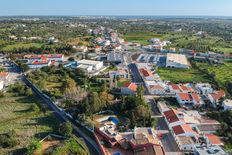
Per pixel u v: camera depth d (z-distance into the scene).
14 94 173.62
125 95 168.38
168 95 173.62
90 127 126.50
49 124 132.75
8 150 109.50
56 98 164.88
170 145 114.88
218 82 197.88
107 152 108.44
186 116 136.25
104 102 146.88
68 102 152.38
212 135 118.56
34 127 129.50
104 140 117.19
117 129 126.19
